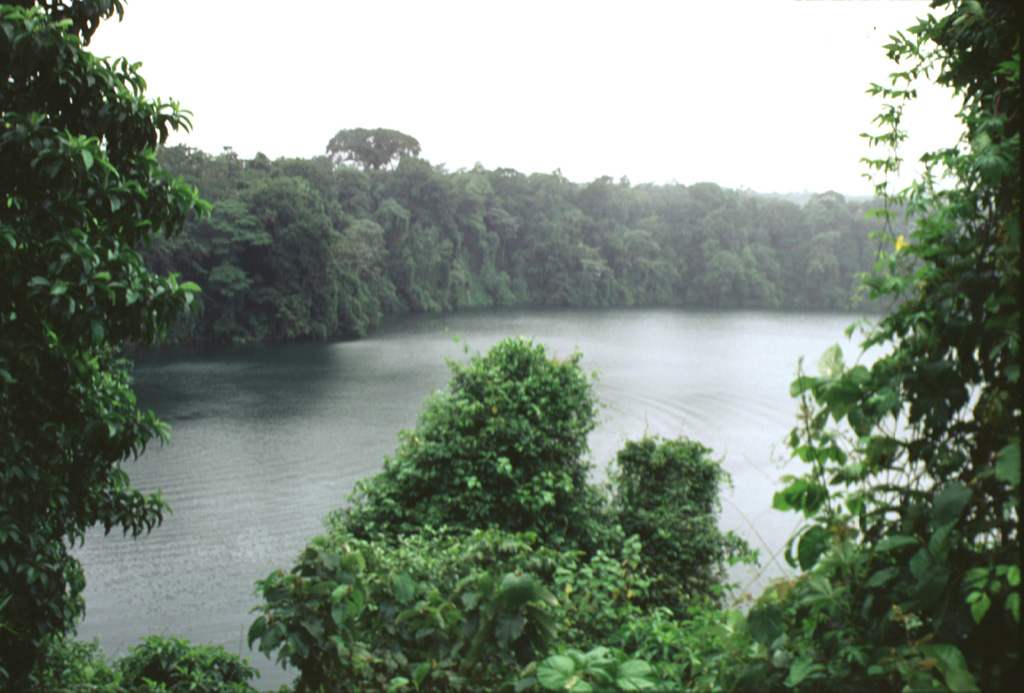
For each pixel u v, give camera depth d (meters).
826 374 1.96
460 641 2.41
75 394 4.30
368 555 2.81
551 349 47.38
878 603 1.80
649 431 23.16
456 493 6.82
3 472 3.87
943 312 1.76
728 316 78.00
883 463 1.88
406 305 80.56
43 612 4.18
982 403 1.72
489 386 7.16
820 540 1.94
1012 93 1.87
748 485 14.62
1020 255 1.60
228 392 31.20
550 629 2.37
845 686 1.74
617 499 8.16
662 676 2.37
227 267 52.75
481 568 3.85
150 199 4.28
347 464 18.89
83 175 3.73
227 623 9.42
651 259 100.38
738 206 98.06
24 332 3.90
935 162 2.04
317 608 2.35
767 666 1.86
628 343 52.53
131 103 4.14
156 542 12.73
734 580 7.18
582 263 94.12
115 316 3.83
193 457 19.50
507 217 95.06
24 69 3.67
